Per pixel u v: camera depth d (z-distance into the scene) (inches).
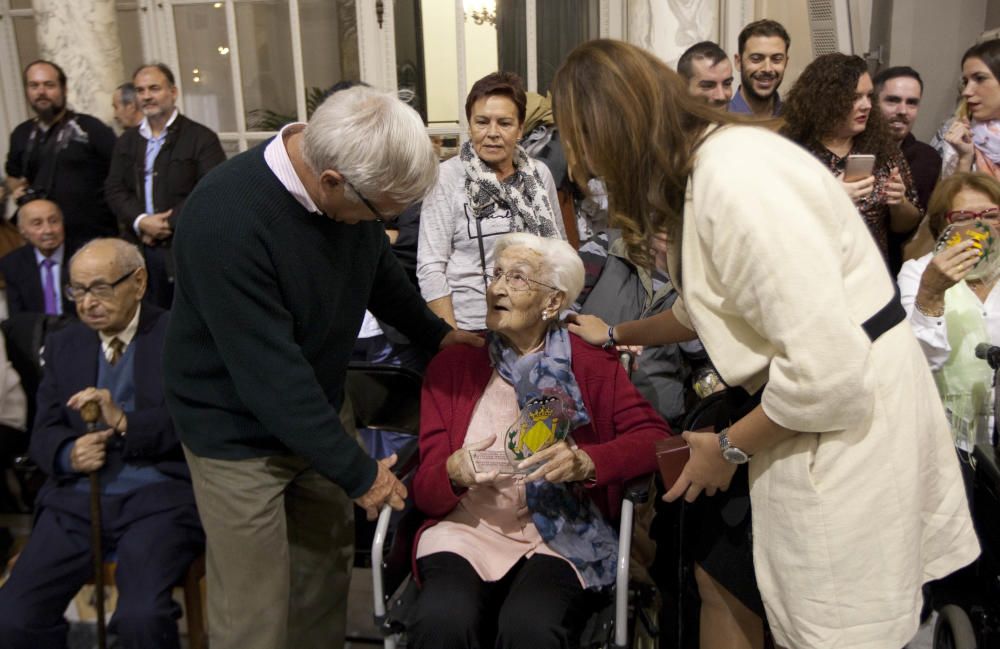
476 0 173.8
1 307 127.1
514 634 64.1
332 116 55.1
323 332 64.9
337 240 62.9
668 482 60.1
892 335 52.1
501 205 101.5
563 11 172.9
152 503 81.4
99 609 78.5
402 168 55.0
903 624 52.2
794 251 46.1
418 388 88.1
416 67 177.6
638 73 50.3
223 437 64.7
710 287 52.0
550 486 71.1
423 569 70.1
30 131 160.1
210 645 67.9
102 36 165.0
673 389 96.4
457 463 68.9
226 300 58.2
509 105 100.2
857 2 163.0
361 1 173.9
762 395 50.6
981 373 81.0
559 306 73.2
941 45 159.9
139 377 82.7
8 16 191.0
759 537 55.6
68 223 154.6
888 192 101.1
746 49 129.4
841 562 51.7
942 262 75.4
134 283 82.5
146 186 144.3
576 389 72.7
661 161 50.4
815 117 104.1
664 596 74.7
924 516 56.1
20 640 78.5
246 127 182.1
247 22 177.3
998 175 112.5
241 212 57.6
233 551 66.0
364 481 63.0
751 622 64.4
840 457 51.2
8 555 96.9
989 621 70.4
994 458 71.2
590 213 103.4
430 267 100.7
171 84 145.3
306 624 74.4
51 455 81.5
